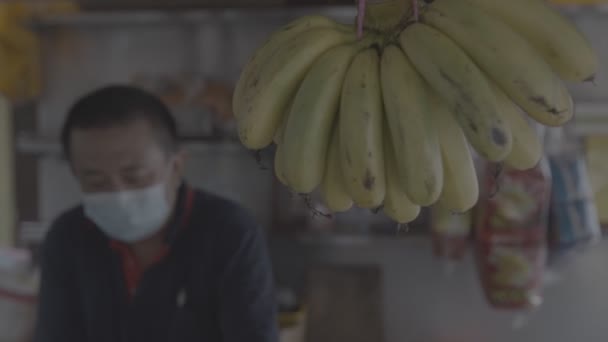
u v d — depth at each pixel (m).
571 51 0.59
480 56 0.57
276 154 0.66
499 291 1.78
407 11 0.64
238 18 2.08
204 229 1.21
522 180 1.70
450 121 0.60
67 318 1.27
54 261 1.28
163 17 2.12
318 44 0.62
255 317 1.14
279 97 0.61
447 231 1.86
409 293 2.22
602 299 2.12
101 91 1.19
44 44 2.23
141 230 1.20
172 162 1.25
